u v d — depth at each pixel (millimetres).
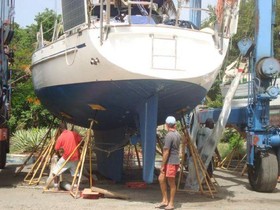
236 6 10000
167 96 9266
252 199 9922
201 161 10391
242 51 11414
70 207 8430
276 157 10914
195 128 11648
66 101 10453
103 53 8648
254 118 11016
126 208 8477
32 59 11969
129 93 9055
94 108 9836
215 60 9289
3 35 10852
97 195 9375
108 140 11328
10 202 8820
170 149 8477
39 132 17078
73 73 9516
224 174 14320
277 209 8875
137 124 9859
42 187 10562
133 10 10055
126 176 12625
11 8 11516
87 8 8945
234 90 11219
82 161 9797
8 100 12328
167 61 8805
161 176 8562
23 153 16516
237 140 16578
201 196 10070
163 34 8859
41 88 11266
